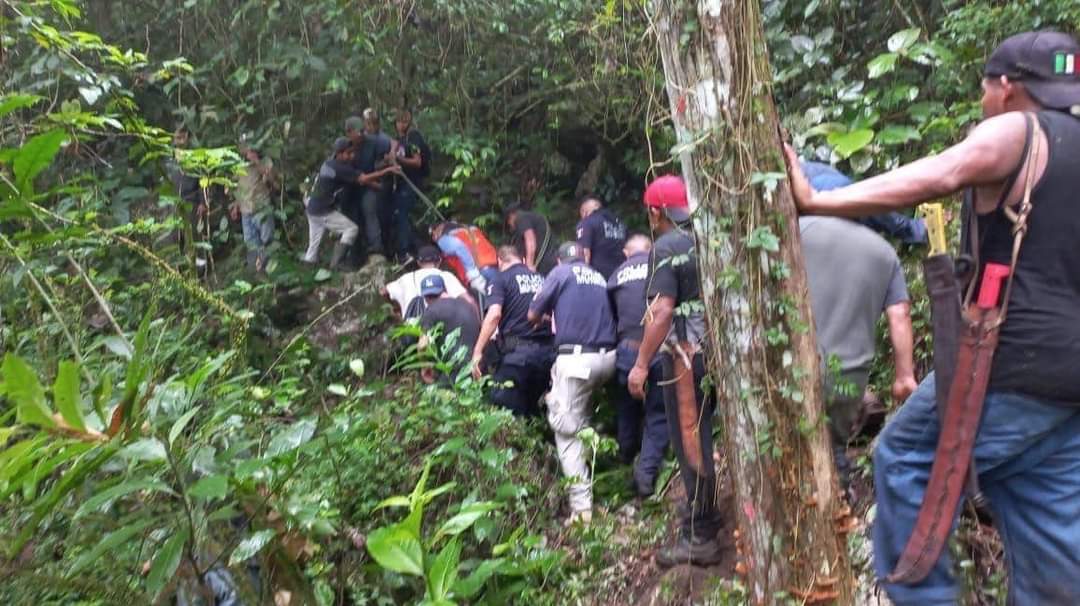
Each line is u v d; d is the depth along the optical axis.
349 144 8.08
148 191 6.25
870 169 4.19
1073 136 1.87
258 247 7.77
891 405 3.92
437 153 9.27
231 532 2.62
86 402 2.37
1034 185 1.86
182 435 2.48
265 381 4.89
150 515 2.48
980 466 1.98
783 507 2.38
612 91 7.34
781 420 2.35
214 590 2.63
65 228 3.08
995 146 1.86
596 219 6.75
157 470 2.38
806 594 2.38
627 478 4.79
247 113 8.05
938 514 1.98
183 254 5.17
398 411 4.25
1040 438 1.94
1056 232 1.86
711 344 2.50
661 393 4.41
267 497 2.53
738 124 2.27
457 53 8.61
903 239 3.99
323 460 3.51
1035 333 1.88
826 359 3.05
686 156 2.38
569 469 4.57
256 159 7.82
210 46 8.00
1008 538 2.08
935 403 2.04
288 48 7.65
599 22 6.71
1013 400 1.92
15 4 3.97
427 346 4.68
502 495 3.86
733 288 2.34
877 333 4.12
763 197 2.27
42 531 2.57
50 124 3.86
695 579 3.62
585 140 9.14
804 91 4.45
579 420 4.67
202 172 4.72
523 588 3.67
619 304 4.71
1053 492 1.98
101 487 2.33
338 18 7.74
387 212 8.44
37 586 2.36
